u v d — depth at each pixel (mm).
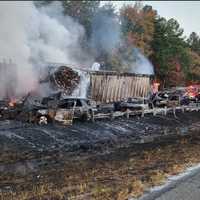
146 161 14664
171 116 28797
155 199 9672
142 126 23812
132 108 27234
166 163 14188
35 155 14914
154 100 32688
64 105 21594
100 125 21750
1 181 11477
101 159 15102
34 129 18125
